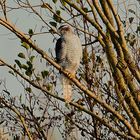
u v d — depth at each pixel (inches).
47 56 396.5
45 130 526.6
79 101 512.4
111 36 455.8
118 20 454.3
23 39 388.8
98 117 412.2
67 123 525.3
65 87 516.4
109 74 517.0
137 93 452.8
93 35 490.0
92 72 528.4
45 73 473.4
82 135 522.6
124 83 453.7
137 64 478.9
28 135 482.3
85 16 457.1
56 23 488.1
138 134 410.9
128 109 441.4
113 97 497.4
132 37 506.0
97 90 505.0
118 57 458.0
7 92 525.3
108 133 513.0
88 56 553.0
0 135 513.7
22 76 410.0
